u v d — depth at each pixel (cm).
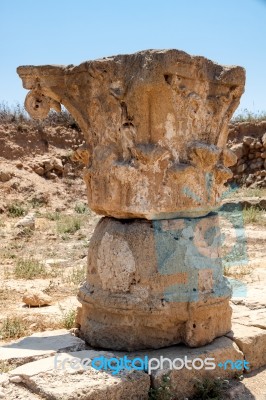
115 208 420
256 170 2052
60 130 2067
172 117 408
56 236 1195
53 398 338
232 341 441
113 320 423
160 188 409
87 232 1237
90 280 445
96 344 430
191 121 419
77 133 2091
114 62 410
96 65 414
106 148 424
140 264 413
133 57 405
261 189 1952
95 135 439
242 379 429
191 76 407
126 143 414
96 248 437
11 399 342
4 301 666
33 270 823
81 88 439
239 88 441
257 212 1391
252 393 406
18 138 1947
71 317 550
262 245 1042
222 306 441
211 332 434
